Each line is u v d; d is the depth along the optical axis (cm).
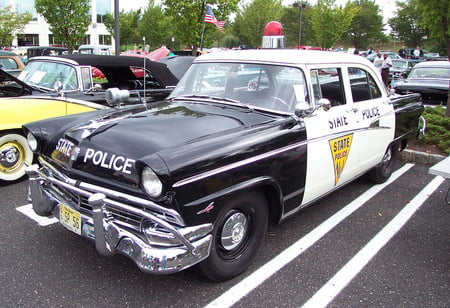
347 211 461
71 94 569
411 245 386
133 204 271
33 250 354
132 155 275
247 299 296
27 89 569
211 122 326
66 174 310
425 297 306
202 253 268
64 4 1752
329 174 390
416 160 674
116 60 628
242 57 399
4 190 499
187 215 259
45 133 346
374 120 456
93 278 315
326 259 355
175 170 251
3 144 506
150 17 3484
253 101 374
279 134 324
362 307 292
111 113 366
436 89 922
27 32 4034
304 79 366
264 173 308
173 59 1005
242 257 318
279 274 329
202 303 290
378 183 553
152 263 254
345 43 6353
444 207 480
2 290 296
